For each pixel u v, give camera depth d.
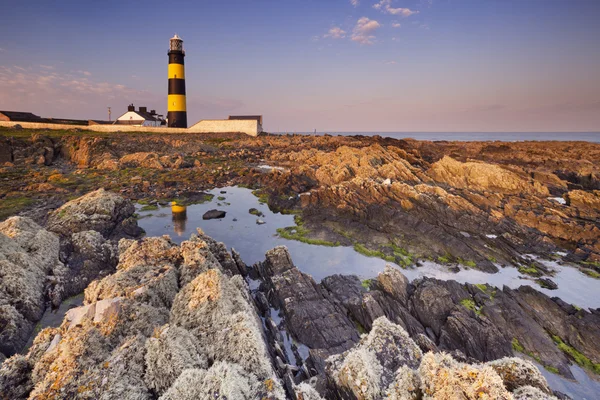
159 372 9.58
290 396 10.09
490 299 21.11
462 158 68.81
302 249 29.30
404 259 27.22
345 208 36.56
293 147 87.44
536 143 98.31
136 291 14.31
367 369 9.27
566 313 19.70
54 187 43.84
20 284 17.06
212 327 11.91
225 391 8.30
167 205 41.28
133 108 123.12
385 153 60.78
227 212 39.09
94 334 10.94
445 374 7.69
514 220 34.56
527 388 7.92
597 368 16.30
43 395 8.84
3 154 59.06
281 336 16.89
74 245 23.59
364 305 18.27
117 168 59.06
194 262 18.08
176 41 99.62
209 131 115.56
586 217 35.81
